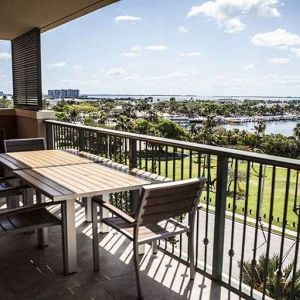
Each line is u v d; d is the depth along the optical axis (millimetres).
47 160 3670
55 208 4168
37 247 3260
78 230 3658
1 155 3951
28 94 6359
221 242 2619
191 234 2631
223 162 2486
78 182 2744
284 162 2018
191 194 2443
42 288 2570
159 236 2453
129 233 2455
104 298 2447
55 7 4742
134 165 3508
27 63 6305
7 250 3195
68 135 5043
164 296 2471
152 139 3090
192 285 2617
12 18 5285
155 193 2229
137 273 2379
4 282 2652
